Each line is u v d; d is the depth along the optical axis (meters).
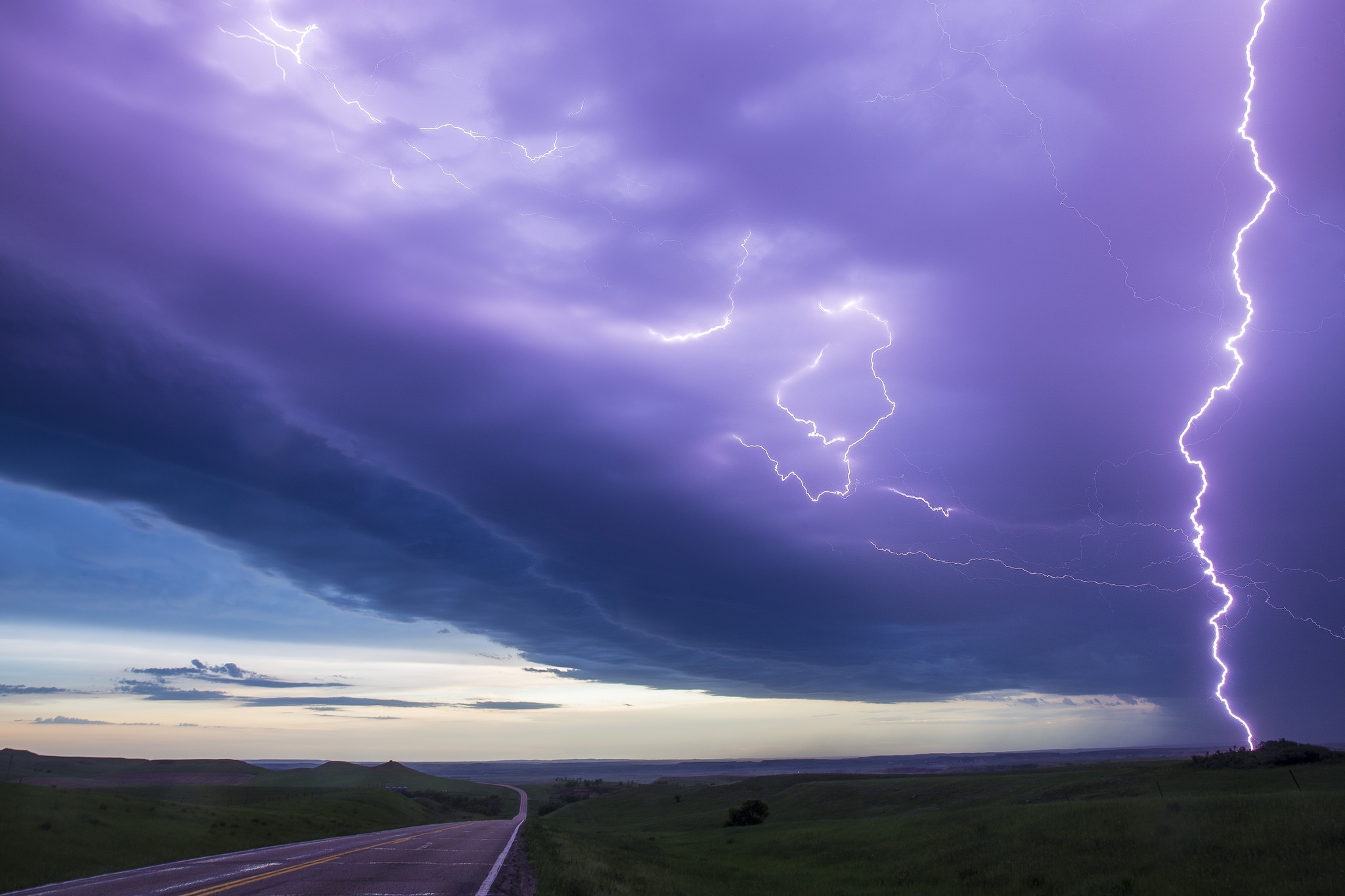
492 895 15.35
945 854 25.91
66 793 36.41
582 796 142.25
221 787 100.06
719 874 30.41
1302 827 18.70
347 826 49.22
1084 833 23.86
